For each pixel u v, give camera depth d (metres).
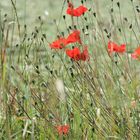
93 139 7.93
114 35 9.20
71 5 8.10
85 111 7.65
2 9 18.39
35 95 8.17
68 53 7.61
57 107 8.00
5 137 7.84
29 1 20.67
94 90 7.85
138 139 7.51
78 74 7.93
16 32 15.59
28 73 8.43
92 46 8.66
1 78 7.93
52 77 8.16
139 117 7.82
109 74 8.48
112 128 7.64
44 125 7.92
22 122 8.19
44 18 18.69
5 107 8.02
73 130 7.84
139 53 7.54
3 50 8.22
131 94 8.23
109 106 7.78
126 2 19.86
